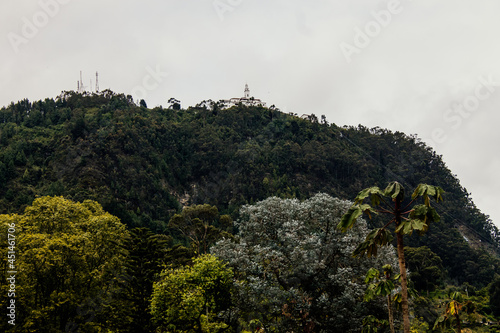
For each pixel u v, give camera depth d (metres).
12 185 94.62
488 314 72.19
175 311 29.22
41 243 31.83
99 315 34.66
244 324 35.12
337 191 136.50
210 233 52.09
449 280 101.38
